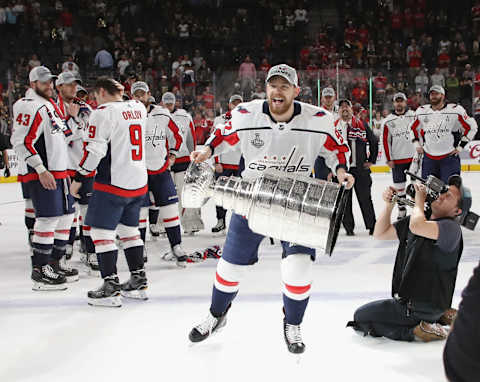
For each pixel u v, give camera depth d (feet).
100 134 13.30
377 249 20.03
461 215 10.62
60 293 15.17
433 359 10.55
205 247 20.77
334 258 18.66
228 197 10.25
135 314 13.33
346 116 22.12
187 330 12.21
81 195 18.29
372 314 11.44
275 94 10.00
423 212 10.38
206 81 47.32
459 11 72.28
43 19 65.67
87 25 69.26
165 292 15.10
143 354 10.93
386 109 48.37
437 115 23.39
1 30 62.64
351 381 9.71
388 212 11.10
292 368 10.24
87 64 63.46
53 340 11.71
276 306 13.71
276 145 10.47
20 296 14.90
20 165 15.43
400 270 11.23
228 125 10.70
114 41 65.82
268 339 11.65
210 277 16.57
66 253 19.10
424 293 10.88
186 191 10.74
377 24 71.72
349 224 22.67
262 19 73.51
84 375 10.03
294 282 10.48
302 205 9.23
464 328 5.18
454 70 48.57
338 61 62.80
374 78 47.78
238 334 11.93
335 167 10.72
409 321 11.22
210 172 10.70
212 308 11.28
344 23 72.49
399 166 25.53
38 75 15.16
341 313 13.12
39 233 15.28
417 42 68.08
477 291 5.18
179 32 69.82
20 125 14.80
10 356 10.91
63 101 17.94
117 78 55.67
